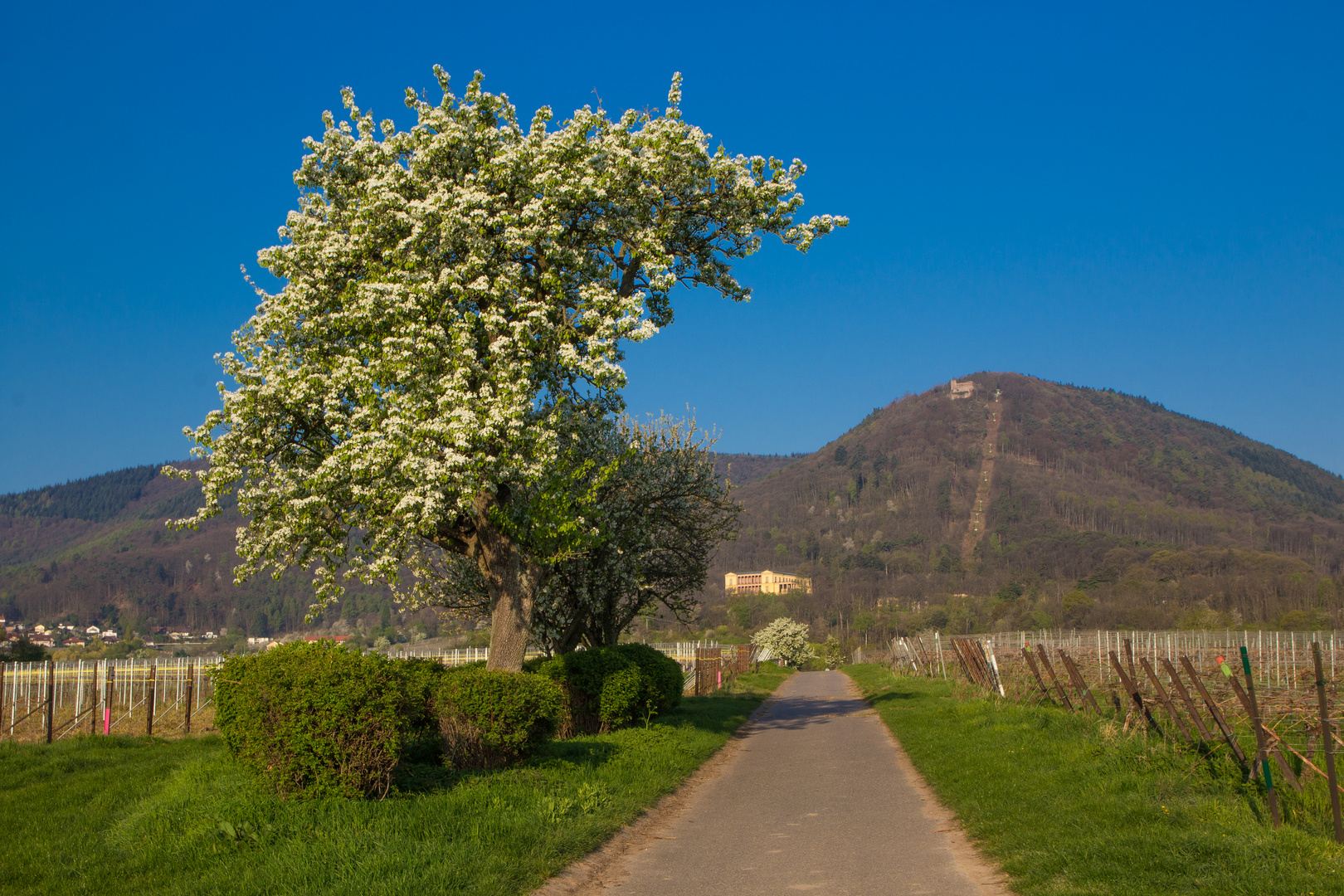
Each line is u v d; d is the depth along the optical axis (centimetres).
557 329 1569
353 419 1473
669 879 853
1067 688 1991
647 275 1673
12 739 2016
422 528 1457
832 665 8888
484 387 1441
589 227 1695
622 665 1761
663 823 1116
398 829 891
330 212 1684
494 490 1459
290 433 1616
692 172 1720
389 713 995
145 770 1421
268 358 1576
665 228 1725
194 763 1261
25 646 5881
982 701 2155
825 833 1041
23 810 1167
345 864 786
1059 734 1458
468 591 2445
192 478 1570
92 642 11925
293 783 976
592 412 1675
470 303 1585
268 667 994
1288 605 9681
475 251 1529
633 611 2630
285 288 1577
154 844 895
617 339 1600
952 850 941
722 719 2266
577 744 1463
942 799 1220
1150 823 898
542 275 1617
